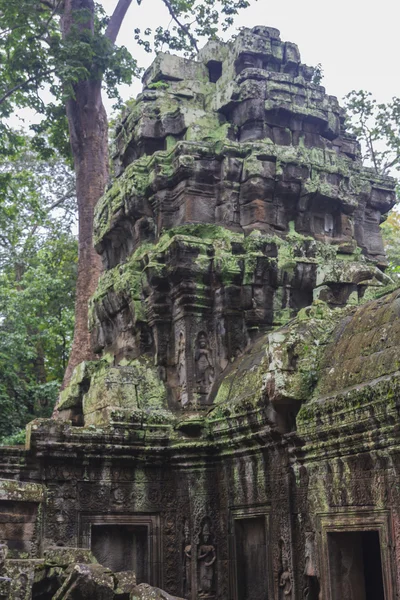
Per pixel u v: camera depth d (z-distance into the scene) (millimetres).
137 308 13430
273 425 10117
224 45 15539
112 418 11922
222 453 11617
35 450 11375
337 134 15242
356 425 8398
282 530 10117
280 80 14492
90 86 20797
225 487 11625
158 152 13984
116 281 14305
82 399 14117
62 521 11375
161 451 12070
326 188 14078
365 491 8461
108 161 21375
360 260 14336
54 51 18891
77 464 11688
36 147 21359
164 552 11914
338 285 12188
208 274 12797
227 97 14352
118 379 12484
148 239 14141
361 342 9422
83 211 20562
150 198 14109
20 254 28328
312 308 10773
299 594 9680
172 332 13117
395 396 7711
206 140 14062
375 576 10688
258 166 13461
